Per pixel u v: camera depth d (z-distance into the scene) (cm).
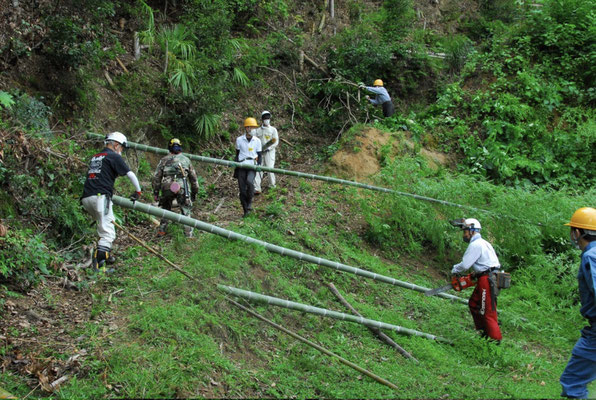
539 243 884
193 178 756
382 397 498
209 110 1062
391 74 1352
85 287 602
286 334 578
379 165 1030
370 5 1625
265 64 1305
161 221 755
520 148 1173
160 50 1137
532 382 570
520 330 721
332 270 727
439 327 680
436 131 1185
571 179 1129
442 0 1691
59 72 898
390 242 860
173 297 573
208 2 1236
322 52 1397
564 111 1245
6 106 727
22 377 446
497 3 1669
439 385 538
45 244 662
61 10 912
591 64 1293
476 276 652
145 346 490
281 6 1438
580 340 503
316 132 1254
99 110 951
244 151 844
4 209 654
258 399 464
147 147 830
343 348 578
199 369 470
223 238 697
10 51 841
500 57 1345
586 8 1358
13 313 526
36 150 727
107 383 443
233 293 585
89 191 612
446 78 1377
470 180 978
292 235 785
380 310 688
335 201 930
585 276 487
